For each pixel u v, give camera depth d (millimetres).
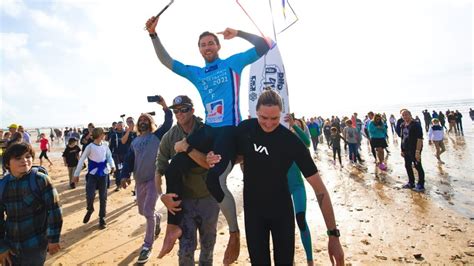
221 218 6312
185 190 2846
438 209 6113
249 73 4547
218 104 2779
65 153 9930
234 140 2430
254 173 2250
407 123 8016
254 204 2238
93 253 4664
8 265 2652
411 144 7809
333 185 8961
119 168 9359
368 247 4438
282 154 2188
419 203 6586
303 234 3158
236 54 2912
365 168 11531
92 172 5898
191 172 2801
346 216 5992
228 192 2553
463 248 4246
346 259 4062
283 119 4004
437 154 11523
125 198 8484
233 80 2785
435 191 7543
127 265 4188
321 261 4027
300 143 2199
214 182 2295
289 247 2166
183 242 2795
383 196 7355
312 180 2150
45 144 16266
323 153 17469
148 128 4672
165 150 3215
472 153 13484
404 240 4637
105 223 5941
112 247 4895
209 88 2881
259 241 2170
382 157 10867
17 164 2623
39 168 2797
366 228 5258
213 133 2691
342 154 16703
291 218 2223
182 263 2760
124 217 6641
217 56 2957
